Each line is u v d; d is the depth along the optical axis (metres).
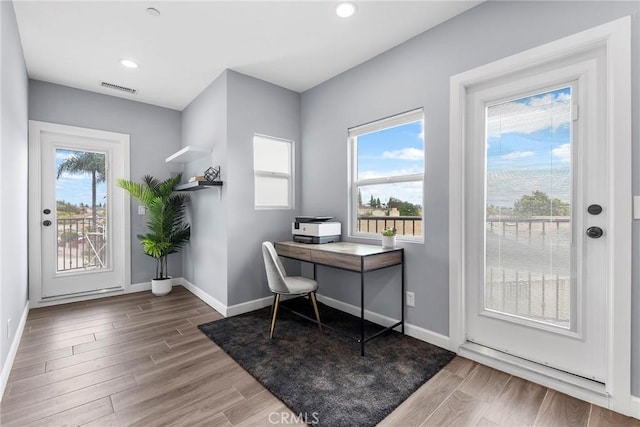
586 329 1.67
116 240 3.66
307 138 3.41
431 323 2.28
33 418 1.47
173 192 3.89
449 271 2.15
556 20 1.68
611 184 1.53
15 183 2.18
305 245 2.72
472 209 2.11
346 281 2.97
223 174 2.96
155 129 3.88
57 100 3.20
